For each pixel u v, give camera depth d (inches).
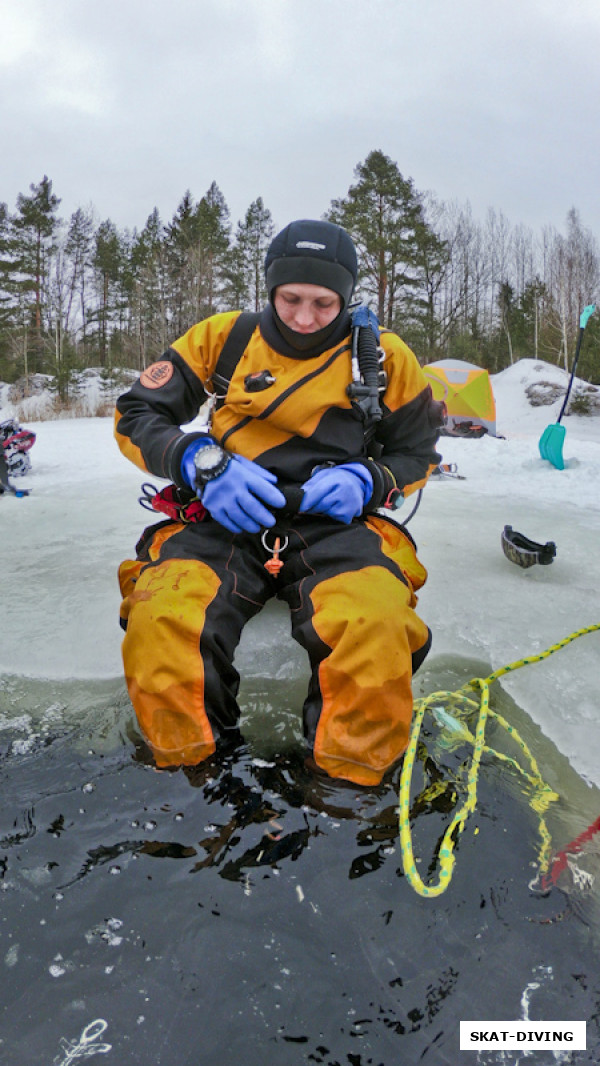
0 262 1718.8
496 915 48.6
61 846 54.3
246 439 83.0
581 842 57.1
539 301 1581.0
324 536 80.4
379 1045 39.5
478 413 514.9
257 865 52.4
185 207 1812.3
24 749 69.2
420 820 58.5
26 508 201.5
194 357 88.0
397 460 90.7
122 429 86.7
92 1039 39.1
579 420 918.4
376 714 65.0
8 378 1641.2
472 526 179.8
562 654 96.8
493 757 70.0
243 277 1760.6
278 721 73.5
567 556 151.9
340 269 78.5
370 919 47.7
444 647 98.7
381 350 84.6
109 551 151.2
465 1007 41.9
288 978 43.3
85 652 94.8
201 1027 40.1
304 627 70.4
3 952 44.5
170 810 58.7
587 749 73.6
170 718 65.9
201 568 74.5
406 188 1359.5
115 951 44.8
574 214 1850.4
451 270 1966.0
